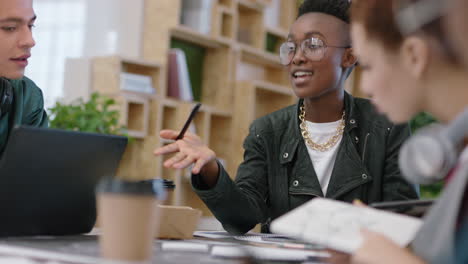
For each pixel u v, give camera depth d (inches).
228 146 183.9
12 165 40.2
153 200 33.2
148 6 166.9
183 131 54.3
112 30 168.7
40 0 204.5
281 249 44.4
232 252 38.4
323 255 41.6
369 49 33.8
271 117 72.0
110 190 32.5
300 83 66.4
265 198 69.8
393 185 66.0
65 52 201.3
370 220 36.4
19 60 60.6
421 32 30.6
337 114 68.6
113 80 152.8
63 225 45.9
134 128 159.6
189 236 51.6
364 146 67.2
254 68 204.2
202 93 185.5
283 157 68.6
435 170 30.8
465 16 29.2
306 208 37.6
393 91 32.9
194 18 173.9
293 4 217.8
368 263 30.7
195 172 52.8
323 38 65.4
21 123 63.0
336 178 66.4
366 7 33.9
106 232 32.8
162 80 162.7
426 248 30.9
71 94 157.8
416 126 165.2
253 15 195.5
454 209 29.3
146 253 33.1
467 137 32.1
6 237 42.8
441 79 30.9
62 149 42.4
